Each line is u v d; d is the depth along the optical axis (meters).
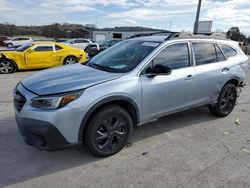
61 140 3.16
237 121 5.16
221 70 4.92
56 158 3.60
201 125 4.90
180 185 3.04
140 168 3.38
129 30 51.03
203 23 16.28
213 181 3.12
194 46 4.57
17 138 4.15
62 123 3.10
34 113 3.10
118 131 3.66
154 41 4.34
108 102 3.53
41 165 3.42
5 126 4.60
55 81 3.44
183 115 5.40
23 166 3.39
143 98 3.78
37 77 3.74
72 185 3.02
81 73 3.77
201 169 3.37
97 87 3.34
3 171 3.26
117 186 3.01
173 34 4.41
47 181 3.09
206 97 4.79
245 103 6.52
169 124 4.89
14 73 11.23
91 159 3.59
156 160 3.58
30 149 3.82
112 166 3.42
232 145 4.09
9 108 5.62
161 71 3.75
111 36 51.94
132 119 3.88
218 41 5.11
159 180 3.13
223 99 5.21
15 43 36.50
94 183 3.06
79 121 3.21
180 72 4.24
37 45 11.97
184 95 4.35
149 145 4.02
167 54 4.16
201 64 4.63
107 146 3.58
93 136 3.40
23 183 3.04
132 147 3.95
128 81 3.62
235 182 3.11
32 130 3.11
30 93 3.24
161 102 4.04
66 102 3.11
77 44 25.00
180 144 4.08
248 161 3.60
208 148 3.96
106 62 4.25
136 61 3.92
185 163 3.51
